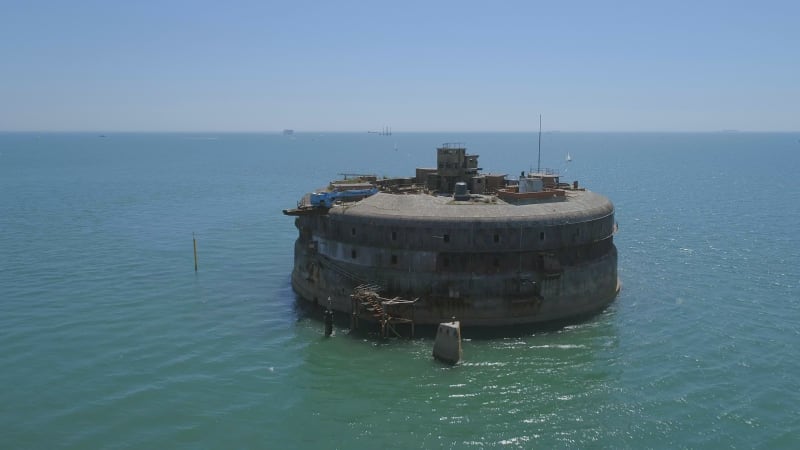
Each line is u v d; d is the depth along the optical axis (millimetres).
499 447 34969
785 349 47188
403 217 51781
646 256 76625
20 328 52000
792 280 65312
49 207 120375
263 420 37938
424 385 42219
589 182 176375
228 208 119938
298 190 154750
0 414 38344
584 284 54312
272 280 67062
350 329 51875
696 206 121500
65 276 67875
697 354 46562
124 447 35062
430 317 51531
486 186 65062
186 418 38125
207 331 51969
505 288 51344
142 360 46188
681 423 37188
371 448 35000
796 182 167875
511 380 42781
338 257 55625
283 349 48281
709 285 63656
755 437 35656
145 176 195375
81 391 41312
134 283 65562
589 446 35031
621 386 41781
